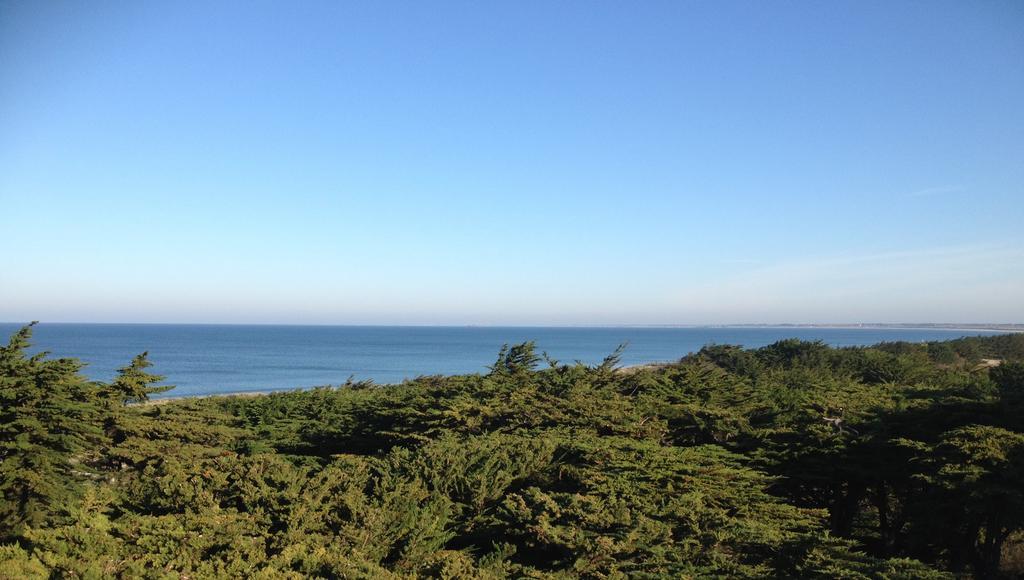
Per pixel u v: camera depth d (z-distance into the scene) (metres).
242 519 12.77
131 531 11.27
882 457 19.64
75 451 17.64
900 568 11.98
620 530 12.81
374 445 27.94
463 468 16.61
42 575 8.73
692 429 23.02
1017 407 18.97
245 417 29.77
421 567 11.84
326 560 10.68
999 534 16.98
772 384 32.06
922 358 50.81
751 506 15.52
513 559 14.09
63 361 19.86
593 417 22.81
